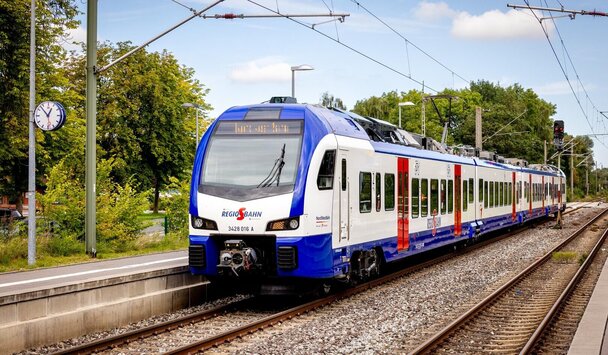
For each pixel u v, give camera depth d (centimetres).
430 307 1403
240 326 1123
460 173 2492
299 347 1032
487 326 1220
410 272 1977
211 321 1239
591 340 969
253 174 1330
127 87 5150
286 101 1545
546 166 5066
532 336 1041
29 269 1608
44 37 3394
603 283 1596
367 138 1612
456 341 1092
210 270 1334
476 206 2753
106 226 2172
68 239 2006
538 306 1441
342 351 1012
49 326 1062
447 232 2292
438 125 8575
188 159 5612
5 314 1002
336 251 1394
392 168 1752
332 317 1284
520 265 2203
